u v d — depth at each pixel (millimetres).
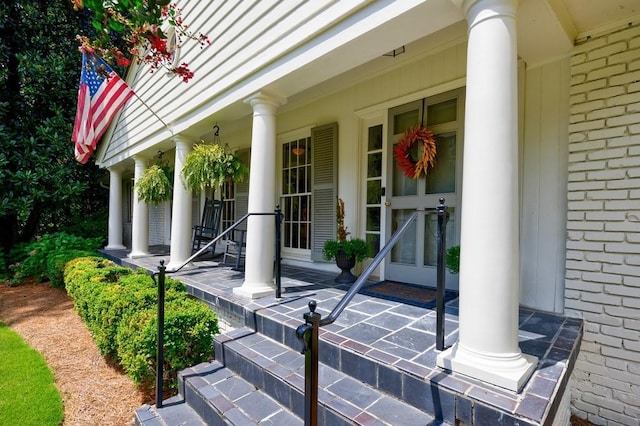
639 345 2037
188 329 2535
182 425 1983
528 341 1885
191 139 4578
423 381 1522
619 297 2109
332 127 4180
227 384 2121
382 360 1698
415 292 3113
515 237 1502
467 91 1602
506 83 1502
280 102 3172
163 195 5219
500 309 1474
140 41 2998
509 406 1294
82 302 3822
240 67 3215
